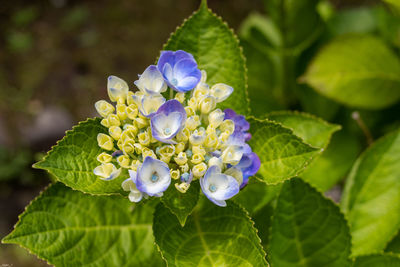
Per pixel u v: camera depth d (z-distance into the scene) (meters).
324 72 0.68
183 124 0.48
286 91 0.81
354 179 0.64
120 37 1.33
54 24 1.39
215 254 0.51
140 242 0.57
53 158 0.49
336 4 1.20
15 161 1.15
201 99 0.50
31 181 1.14
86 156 0.50
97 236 0.56
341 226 0.56
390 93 0.69
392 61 0.68
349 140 0.71
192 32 0.55
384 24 0.80
